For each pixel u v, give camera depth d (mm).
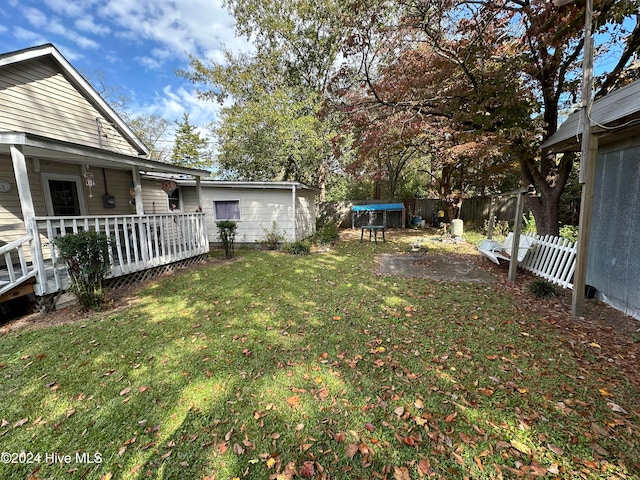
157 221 6945
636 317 3598
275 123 13422
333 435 1958
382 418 2094
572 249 4793
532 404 2189
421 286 5152
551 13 4250
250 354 2971
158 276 6109
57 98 6270
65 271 4719
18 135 3754
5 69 5348
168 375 2637
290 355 2945
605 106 3637
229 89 14656
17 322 3799
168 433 1997
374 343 3152
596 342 3051
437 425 2020
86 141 6953
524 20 4922
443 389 2387
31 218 3934
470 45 4840
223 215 10156
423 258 7680
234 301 4531
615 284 3982
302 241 9914
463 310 4016
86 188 7012
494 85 4957
